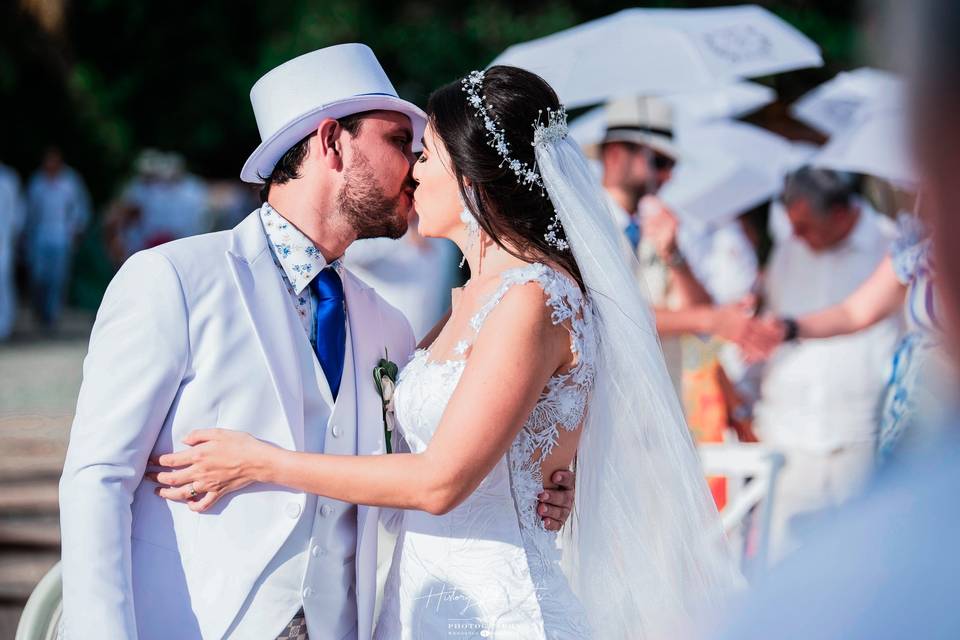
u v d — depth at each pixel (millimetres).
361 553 3285
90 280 22688
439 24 22125
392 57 22031
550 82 6797
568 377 3199
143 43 23359
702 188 8453
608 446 3354
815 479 6016
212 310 3090
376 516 3365
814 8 17922
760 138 9211
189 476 3018
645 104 6789
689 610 3332
